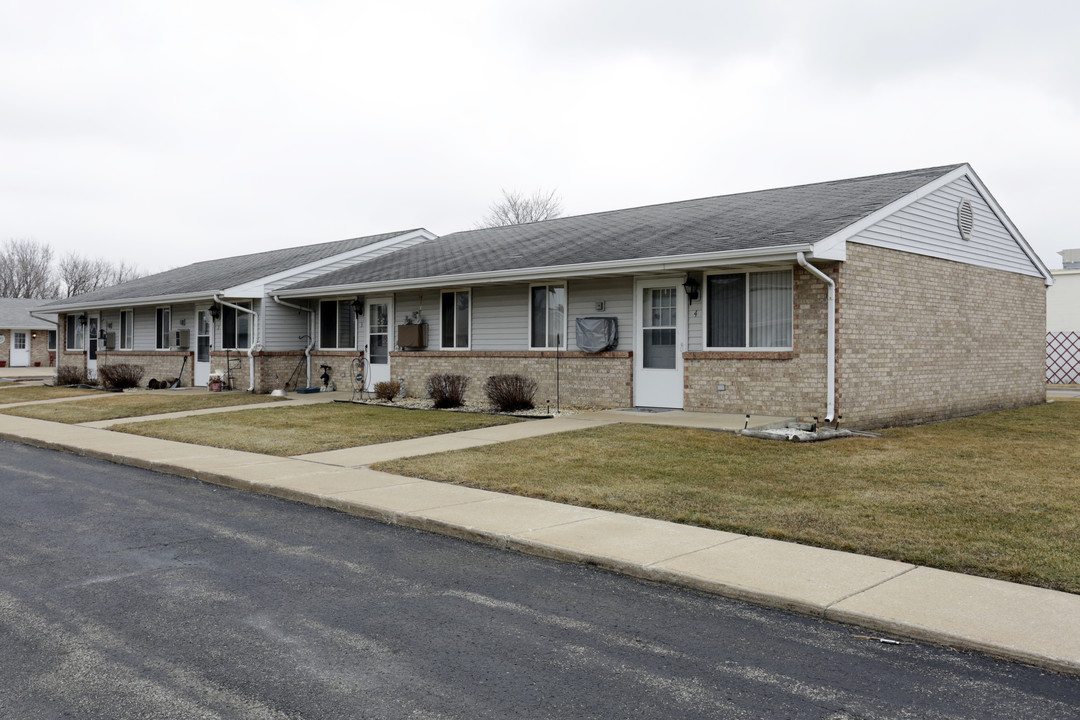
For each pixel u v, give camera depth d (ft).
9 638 15.31
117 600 17.57
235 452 38.42
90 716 12.09
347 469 33.12
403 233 84.84
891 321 45.80
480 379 59.72
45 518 25.75
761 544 21.40
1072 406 60.85
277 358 73.15
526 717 12.11
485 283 55.83
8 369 150.10
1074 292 97.14
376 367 69.26
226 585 18.69
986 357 56.03
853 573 18.80
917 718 12.09
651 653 14.66
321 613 16.79
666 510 25.05
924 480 29.09
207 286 74.33
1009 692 13.03
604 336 51.72
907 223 47.39
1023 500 25.77
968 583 18.04
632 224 58.80
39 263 243.81
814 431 39.52
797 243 39.45
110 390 79.61
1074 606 16.53
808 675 13.69
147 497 29.30
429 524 24.17
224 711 12.26
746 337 46.06
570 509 25.64
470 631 15.75
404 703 12.57
